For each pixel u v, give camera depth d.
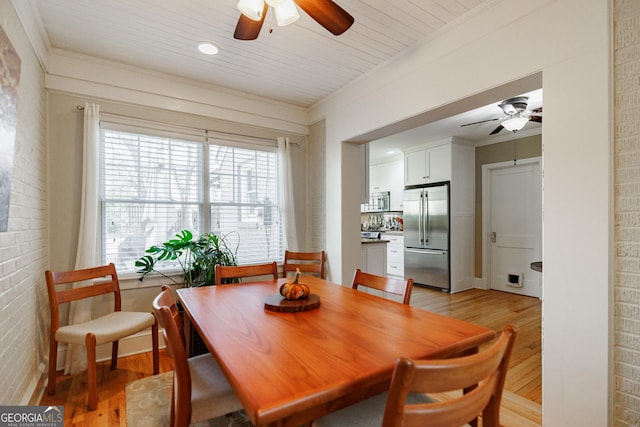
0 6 1.48
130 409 1.91
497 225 5.14
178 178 3.03
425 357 1.05
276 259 3.59
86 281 2.51
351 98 3.12
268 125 3.51
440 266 5.11
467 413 0.84
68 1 1.91
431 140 5.20
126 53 2.53
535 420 1.83
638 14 1.41
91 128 2.54
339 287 2.09
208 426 1.74
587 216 1.53
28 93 1.96
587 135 1.54
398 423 0.73
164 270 2.93
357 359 1.01
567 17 1.62
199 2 1.94
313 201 3.75
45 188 2.41
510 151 4.93
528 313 3.88
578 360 1.55
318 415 0.88
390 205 6.43
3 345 1.55
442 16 2.09
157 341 2.37
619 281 1.45
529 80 1.84
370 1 1.93
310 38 2.34
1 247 1.52
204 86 3.11
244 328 1.30
